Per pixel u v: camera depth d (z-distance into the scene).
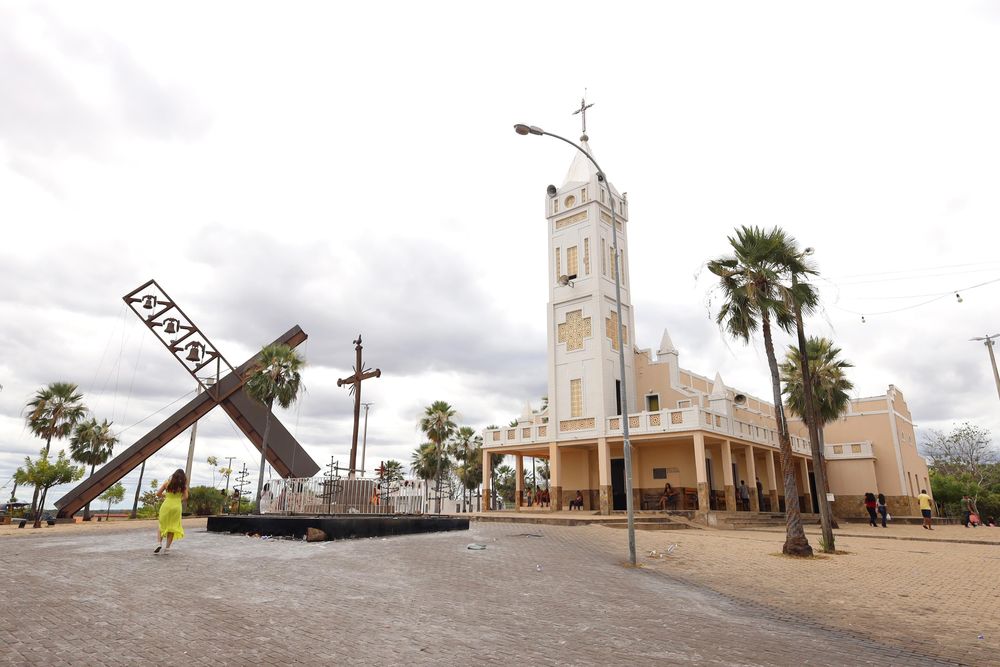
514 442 37.50
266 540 17.28
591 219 37.78
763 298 18.56
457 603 9.30
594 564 14.38
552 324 38.12
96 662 5.68
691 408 30.67
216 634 6.80
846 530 30.34
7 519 35.84
